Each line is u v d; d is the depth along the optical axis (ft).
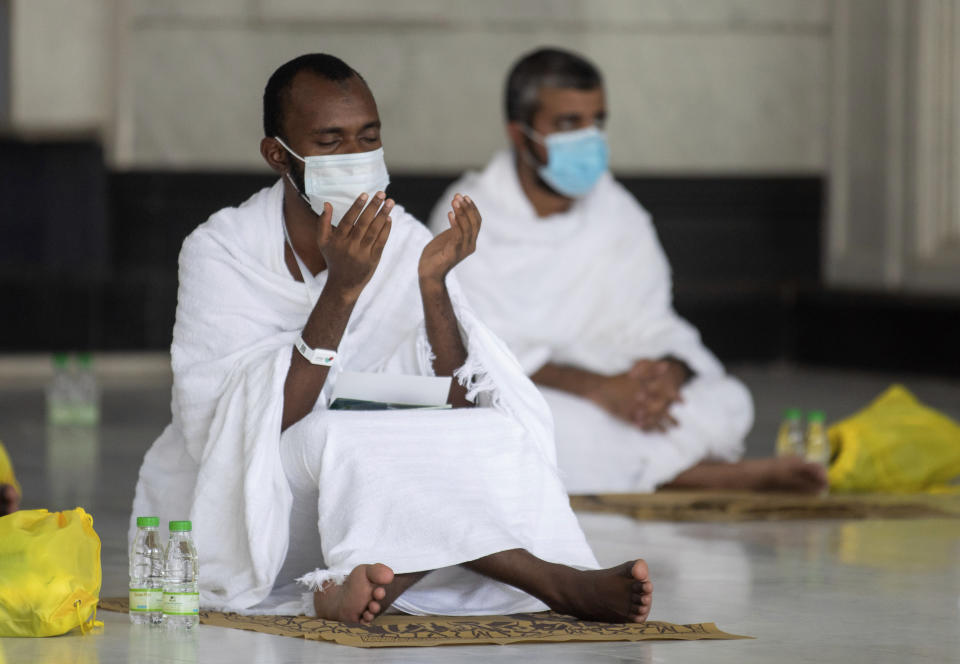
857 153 146.92
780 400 111.96
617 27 150.51
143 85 146.30
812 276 150.00
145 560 35.24
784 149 151.23
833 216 149.38
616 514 56.39
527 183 65.36
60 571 33.58
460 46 148.97
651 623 34.83
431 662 30.91
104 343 137.49
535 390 38.34
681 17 150.71
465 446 35.63
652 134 151.12
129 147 146.20
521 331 63.26
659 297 65.72
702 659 31.73
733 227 148.87
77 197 135.54
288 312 38.17
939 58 137.80
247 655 31.58
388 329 38.81
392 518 34.50
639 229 65.98
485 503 35.12
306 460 35.42
